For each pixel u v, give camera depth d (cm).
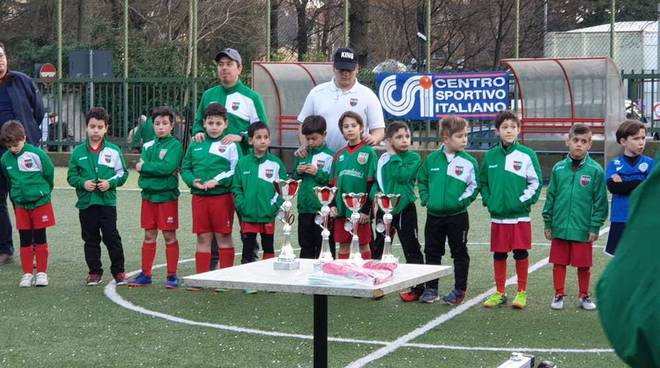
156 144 867
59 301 816
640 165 771
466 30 2862
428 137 1934
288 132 1977
